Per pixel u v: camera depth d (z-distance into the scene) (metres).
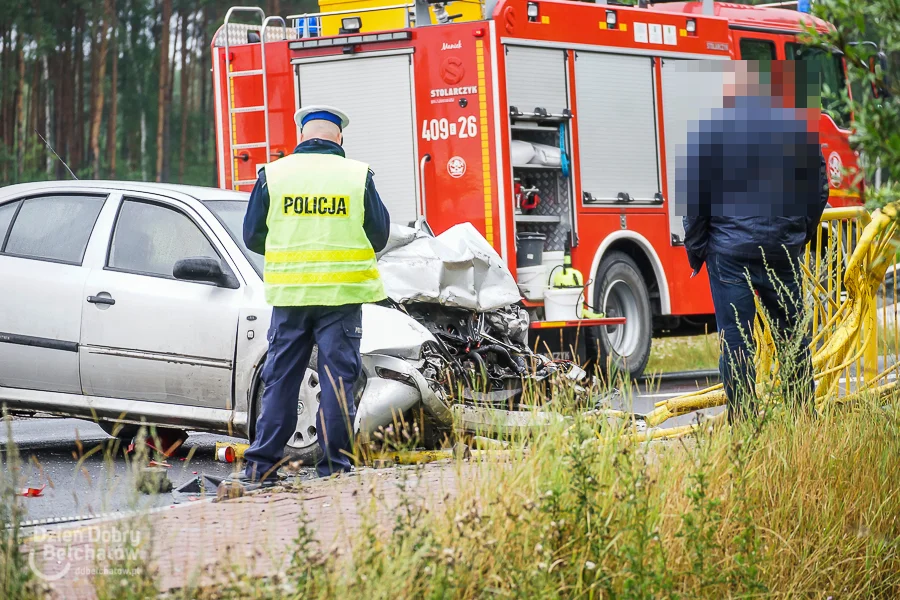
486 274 18.67
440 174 25.39
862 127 7.84
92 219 17.78
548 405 12.29
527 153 25.59
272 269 13.82
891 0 7.72
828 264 16.27
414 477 11.93
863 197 7.91
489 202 25.03
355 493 9.62
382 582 7.86
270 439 13.91
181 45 104.88
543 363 18.41
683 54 29.11
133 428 18.55
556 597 8.26
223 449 17.09
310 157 14.05
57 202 18.16
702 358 34.38
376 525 8.72
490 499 9.26
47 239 17.92
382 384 15.37
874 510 11.01
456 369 16.89
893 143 7.71
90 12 85.50
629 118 27.81
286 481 13.30
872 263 15.63
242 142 26.92
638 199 28.02
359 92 26.02
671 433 12.72
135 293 16.86
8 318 17.56
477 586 8.25
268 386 13.96
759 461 10.83
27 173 78.38
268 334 14.08
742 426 11.27
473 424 15.55
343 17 27.19
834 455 11.41
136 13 102.19
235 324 16.11
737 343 14.00
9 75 85.88
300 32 27.86
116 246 17.44
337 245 13.77
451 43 25.33
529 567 8.30
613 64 27.50
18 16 83.50
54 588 8.37
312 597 7.79
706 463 10.32
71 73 88.62
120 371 16.86
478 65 25.12
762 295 14.24
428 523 8.70
